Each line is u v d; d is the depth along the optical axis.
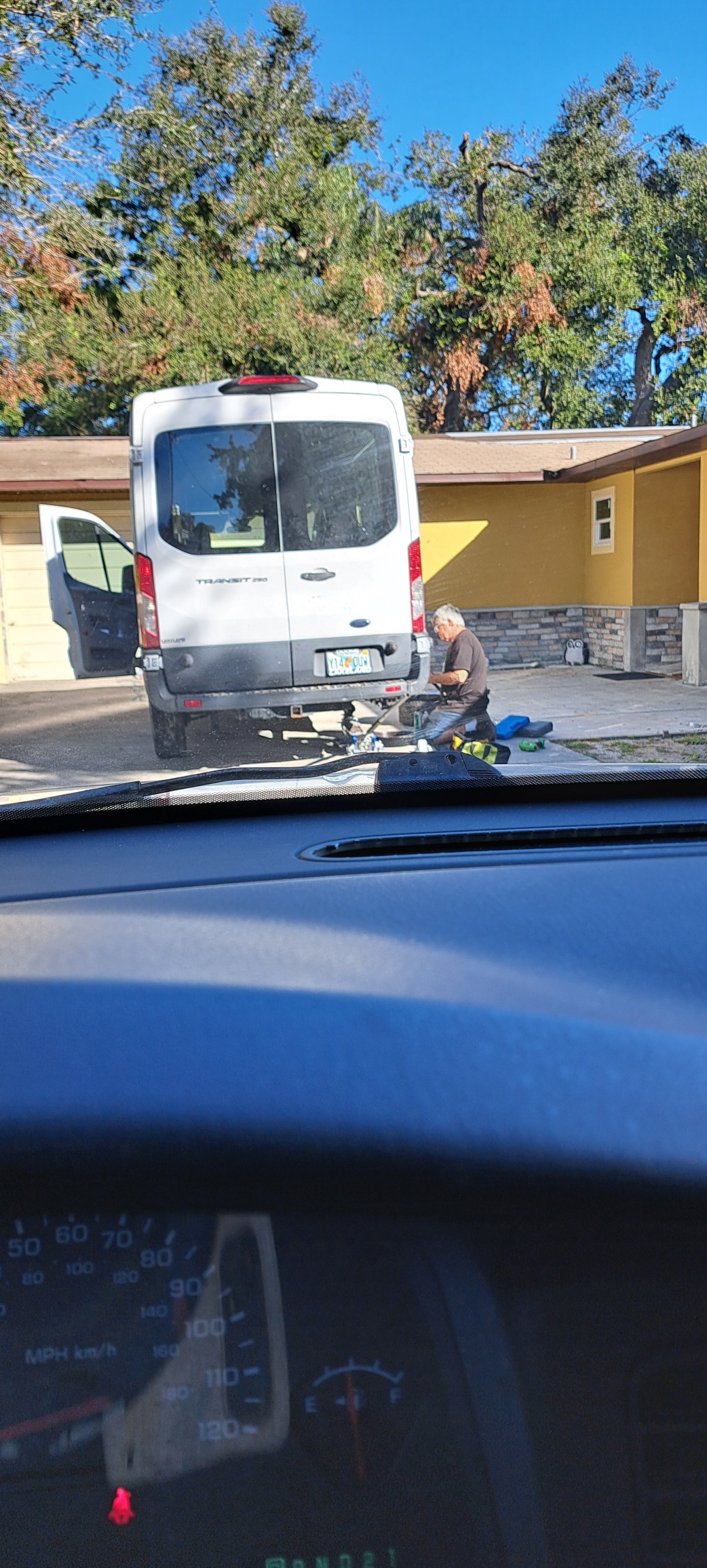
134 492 6.00
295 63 19.84
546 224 20.84
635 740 6.18
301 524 6.04
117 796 1.93
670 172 16.88
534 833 1.60
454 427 25.05
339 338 21.58
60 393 19.20
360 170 22.56
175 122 15.03
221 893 1.32
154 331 19.31
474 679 5.48
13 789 4.72
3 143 10.11
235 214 20.28
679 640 13.79
